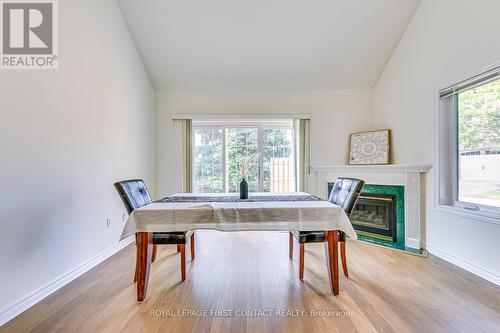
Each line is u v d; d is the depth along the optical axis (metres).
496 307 1.71
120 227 2.97
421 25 2.92
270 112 4.07
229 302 1.78
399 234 3.09
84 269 2.32
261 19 3.08
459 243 2.39
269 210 1.85
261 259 2.58
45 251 1.89
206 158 4.22
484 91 2.25
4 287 1.59
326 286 2.01
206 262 2.51
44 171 1.90
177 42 3.35
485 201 2.26
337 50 3.48
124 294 1.91
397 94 3.43
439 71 2.64
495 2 2.02
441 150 2.66
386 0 2.91
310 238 2.08
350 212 2.05
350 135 4.07
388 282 2.07
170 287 2.00
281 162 4.23
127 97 3.17
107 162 2.73
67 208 2.13
